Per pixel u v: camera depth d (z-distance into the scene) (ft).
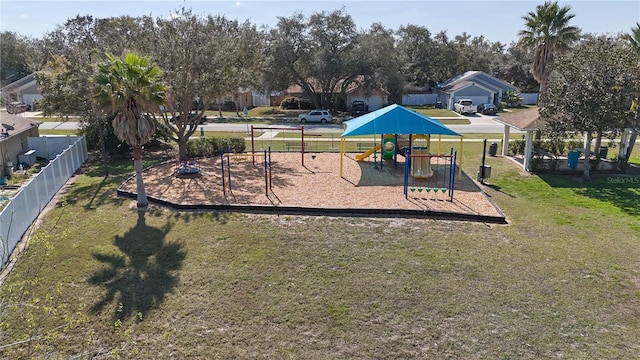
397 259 36.58
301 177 62.44
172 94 68.13
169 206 50.01
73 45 76.54
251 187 57.06
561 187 58.29
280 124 129.39
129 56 44.78
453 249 38.47
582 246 39.04
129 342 26.18
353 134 60.03
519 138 101.30
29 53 243.19
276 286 32.35
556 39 109.40
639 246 38.99
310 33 150.71
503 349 25.45
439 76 228.84
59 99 78.95
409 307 29.66
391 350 25.46
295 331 27.22
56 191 56.13
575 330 27.14
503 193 55.62
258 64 79.30
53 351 25.40
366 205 49.26
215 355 25.13
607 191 56.44
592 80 55.42
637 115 59.26
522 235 41.68
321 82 157.07
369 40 152.76
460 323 27.91
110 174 66.23
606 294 31.12
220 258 36.83
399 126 60.39
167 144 89.92
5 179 62.54
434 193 54.49
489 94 170.19
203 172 65.57
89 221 45.52
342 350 25.52
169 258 36.83
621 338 26.35
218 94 72.02
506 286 32.24
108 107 45.27
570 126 57.93
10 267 35.06
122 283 32.73
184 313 28.99
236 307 29.71
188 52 66.85
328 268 35.09
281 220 45.55
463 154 81.00
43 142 78.54
